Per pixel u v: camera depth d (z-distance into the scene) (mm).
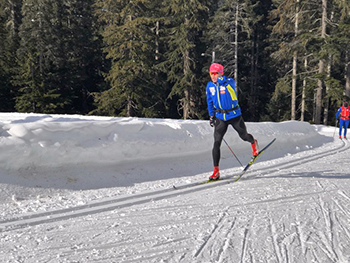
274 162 6438
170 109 31688
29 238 2543
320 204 3473
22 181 3725
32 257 2209
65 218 3045
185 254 2254
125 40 25312
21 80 27328
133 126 5020
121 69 25281
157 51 28891
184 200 3678
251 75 33438
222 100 4598
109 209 3344
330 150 8492
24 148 3779
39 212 3123
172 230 2711
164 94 28812
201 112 27734
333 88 22562
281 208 3330
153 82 27406
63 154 4105
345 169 5660
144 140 5020
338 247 2371
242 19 27922
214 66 4590
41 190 3752
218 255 2234
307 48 24047
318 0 23406
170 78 26859
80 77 31844
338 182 4586
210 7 30500
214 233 2639
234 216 3070
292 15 24484
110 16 29359
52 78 28750
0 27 29859
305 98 27609
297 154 7652
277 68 33438
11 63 29328
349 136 13312
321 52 21719
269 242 2453
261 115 32500
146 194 3896
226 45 29766
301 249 2328
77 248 2355
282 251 2297
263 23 33656
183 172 5238
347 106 12234
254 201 3592
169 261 2148
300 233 2635
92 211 3229
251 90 33250
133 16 25766
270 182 4594
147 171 4914
